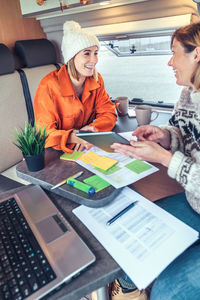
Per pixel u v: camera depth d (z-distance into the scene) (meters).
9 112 1.49
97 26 1.52
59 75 1.16
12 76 1.50
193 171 0.65
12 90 1.50
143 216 0.62
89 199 0.65
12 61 1.48
